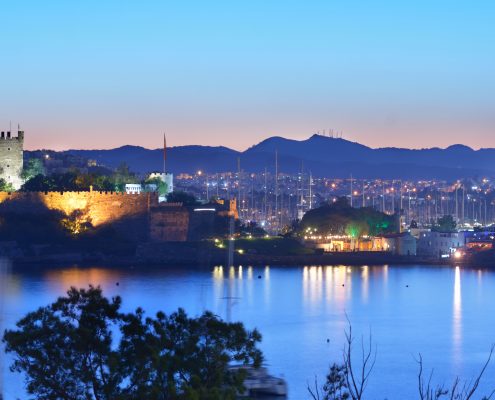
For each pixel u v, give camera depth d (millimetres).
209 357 92562
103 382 91812
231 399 86438
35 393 93250
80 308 96500
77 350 92062
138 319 95250
